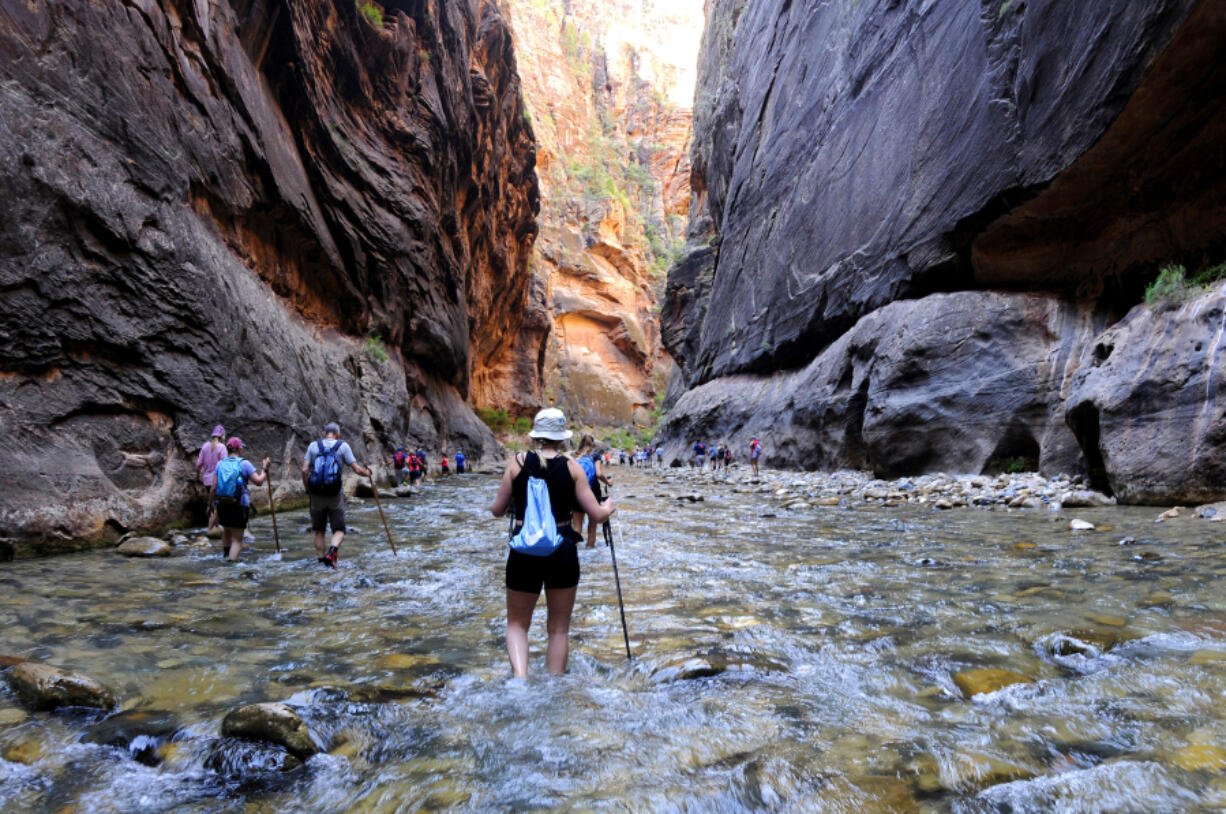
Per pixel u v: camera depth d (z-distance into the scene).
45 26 8.10
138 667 3.41
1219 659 3.12
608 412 83.88
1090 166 12.19
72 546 7.12
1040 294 14.29
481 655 3.64
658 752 2.45
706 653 3.53
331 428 6.98
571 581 3.39
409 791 2.20
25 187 7.43
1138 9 10.44
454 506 13.40
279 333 13.62
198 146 11.58
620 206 95.50
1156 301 9.96
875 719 2.70
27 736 2.59
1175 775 2.11
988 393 14.10
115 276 8.59
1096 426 10.39
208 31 12.31
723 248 35.19
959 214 15.15
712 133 42.81
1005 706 2.77
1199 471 8.45
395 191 23.70
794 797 2.10
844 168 21.69
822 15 25.41
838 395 19.44
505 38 40.56
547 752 2.46
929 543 7.19
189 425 9.48
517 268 50.78
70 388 7.77
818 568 5.93
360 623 4.30
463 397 36.78
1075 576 5.07
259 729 2.51
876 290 18.73
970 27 15.55
